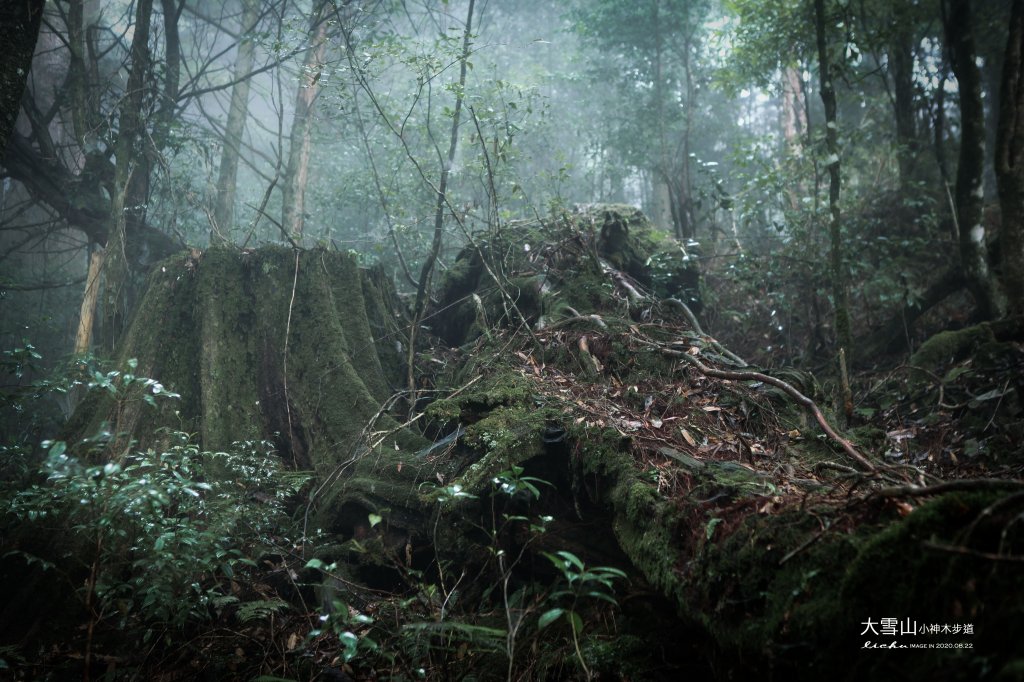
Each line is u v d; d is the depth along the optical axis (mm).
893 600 1869
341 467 5020
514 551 3879
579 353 5051
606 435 3736
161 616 3637
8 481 5070
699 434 3943
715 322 8508
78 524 3879
